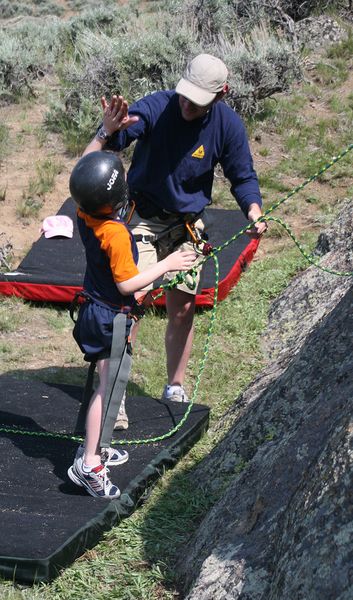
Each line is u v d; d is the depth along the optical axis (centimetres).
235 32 1711
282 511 462
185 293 705
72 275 980
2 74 1590
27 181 1320
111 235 532
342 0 1905
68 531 522
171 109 648
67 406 701
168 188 664
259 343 883
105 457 598
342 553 378
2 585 497
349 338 588
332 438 430
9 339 905
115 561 526
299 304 906
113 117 610
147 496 594
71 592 495
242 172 677
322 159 1360
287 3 1884
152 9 2761
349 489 393
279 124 1464
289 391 604
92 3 3975
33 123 1498
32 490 578
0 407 692
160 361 851
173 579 507
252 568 448
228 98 1460
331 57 1703
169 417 687
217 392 798
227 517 513
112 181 525
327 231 1024
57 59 1773
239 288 992
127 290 536
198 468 630
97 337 557
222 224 1121
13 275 977
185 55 1554
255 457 551
